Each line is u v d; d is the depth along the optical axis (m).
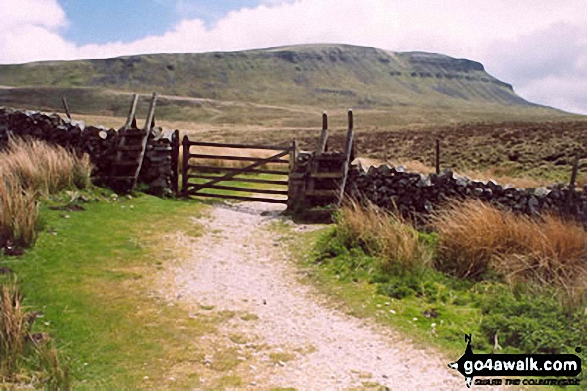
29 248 7.52
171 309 6.30
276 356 5.31
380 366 5.20
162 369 4.90
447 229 8.34
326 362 5.24
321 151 12.00
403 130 59.16
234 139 66.94
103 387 4.51
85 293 6.44
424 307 6.73
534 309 6.30
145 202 11.60
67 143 12.65
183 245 8.94
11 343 4.80
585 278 7.13
